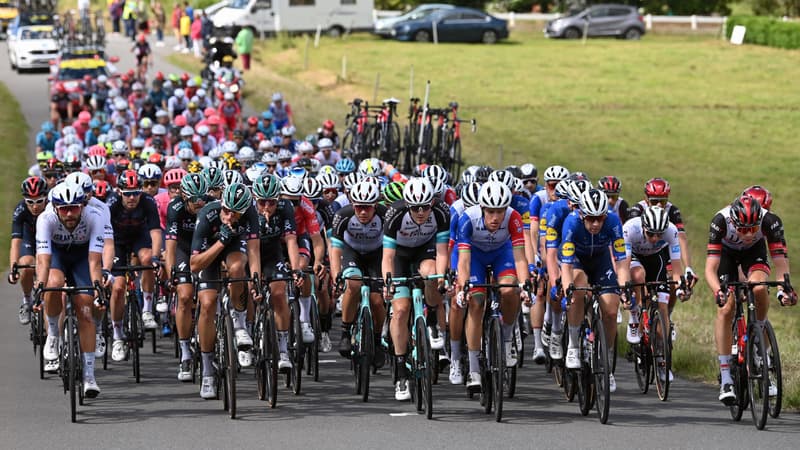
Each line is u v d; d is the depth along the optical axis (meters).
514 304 24.34
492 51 126.50
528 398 26.11
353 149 63.78
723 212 23.88
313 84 102.25
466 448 20.80
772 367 22.91
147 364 30.33
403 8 157.50
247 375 29.30
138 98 71.00
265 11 124.12
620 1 155.12
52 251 24.62
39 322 28.53
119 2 136.38
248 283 24.97
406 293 24.62
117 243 29.61
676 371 29.88
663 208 28.14
